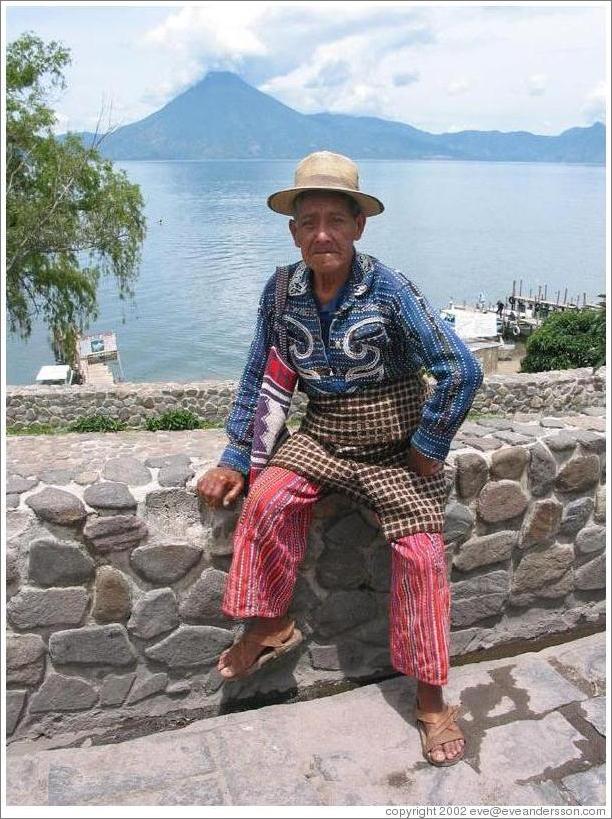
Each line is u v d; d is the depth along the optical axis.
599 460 2.68
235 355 42.81
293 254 93.81
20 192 19.50
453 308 41.28
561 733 2.14
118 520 2.09
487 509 2.52
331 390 2.15
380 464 2.18
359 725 2.16
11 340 24.61
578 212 177.62
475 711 2.22
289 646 2.27
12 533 2.04
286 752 2.05
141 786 1.92
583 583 2.81
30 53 18.69
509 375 15.28
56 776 1.95
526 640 2.78
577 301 39.38
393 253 93.31
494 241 111.06
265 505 2.07
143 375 38.44
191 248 100.69
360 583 2.45
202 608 2.25
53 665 2.14
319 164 2.01
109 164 20.48
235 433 2.29
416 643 2.05
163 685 2.28
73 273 20.98
